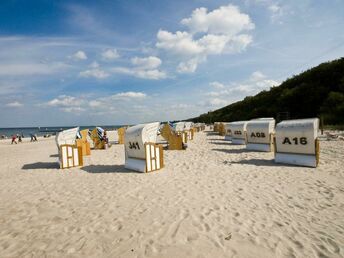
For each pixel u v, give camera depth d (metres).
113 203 5.44
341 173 7.39
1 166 11.55
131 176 7.98
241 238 3.67
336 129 23.42
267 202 5.14
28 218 4.85
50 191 6.71
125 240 3.76
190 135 21.28
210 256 3.24
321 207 4.79
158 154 8.88
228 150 13.46
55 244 3.75
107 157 12.72
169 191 6.14
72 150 10.24
